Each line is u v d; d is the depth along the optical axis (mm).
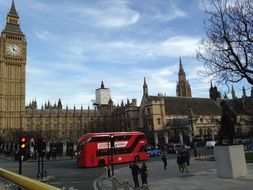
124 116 135250
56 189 4098
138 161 48969
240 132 108500
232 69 26453
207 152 60250
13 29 149875
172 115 111188
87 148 43719
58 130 160875
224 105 23359
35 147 30281
